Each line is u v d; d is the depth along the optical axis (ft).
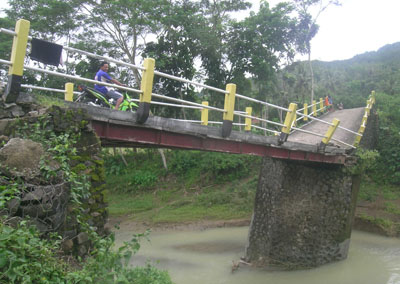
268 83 93.61
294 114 34.32
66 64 72.74
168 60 77.00
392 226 60.90
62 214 15.12
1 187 12.46
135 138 22.68
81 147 17.65
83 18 71.56
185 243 60.34
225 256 52.65
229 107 27.07
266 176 51.19
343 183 45.93
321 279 40.83
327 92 130.93
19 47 15.84
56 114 16.74
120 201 88.22
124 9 71.41
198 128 26.13
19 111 16.37
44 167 14.55
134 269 18.12
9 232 11.06
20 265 10.99
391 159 73.67
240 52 88.43
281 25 86.43
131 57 76.84
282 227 46.85
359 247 53.98
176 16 76.23
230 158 92.12
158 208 81.61
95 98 24.90
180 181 94.07
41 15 69.31
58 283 11.82
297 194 46.70
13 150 14.34
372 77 152.97
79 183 15.44
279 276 42.57
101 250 13.92
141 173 98.58
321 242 44.70
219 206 78.79
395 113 84.79
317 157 41.01
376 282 39.50
